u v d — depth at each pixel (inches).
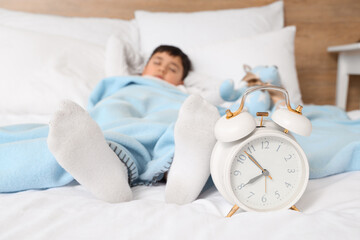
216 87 62.2
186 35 74.2
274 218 19.9
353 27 87.0
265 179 22.7
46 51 60.0
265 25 77.5
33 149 27.1
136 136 30.8
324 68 87.4
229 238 17.9
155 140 31.1
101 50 66.1
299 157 22.8
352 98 87.5
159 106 42.6
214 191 27.9
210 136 24.1
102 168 24.1
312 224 18.8
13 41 59.2
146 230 18.7
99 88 51.8
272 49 67.6
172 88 54.4
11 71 56.4
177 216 20.6
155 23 75.5
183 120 23.6
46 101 54.7
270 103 49.0
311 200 24.5
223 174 22.0
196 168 24.5
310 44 86.4
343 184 26.8
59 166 26.7
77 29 71.2
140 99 44.2
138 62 68.8
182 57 65.1
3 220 19.8
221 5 83.9
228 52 67.2
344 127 42.2
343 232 17.9
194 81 64.7
